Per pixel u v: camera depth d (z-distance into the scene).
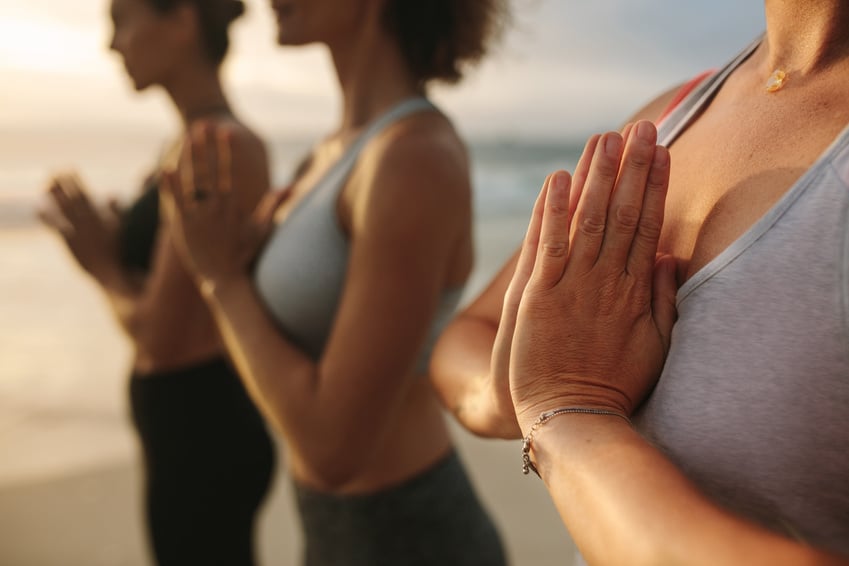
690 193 0.65
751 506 0.52
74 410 5.33
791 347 0.51
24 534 3.59
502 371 0.71
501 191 19.81
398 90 1.47
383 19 1.46
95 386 5.88
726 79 0.71
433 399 1.54
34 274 10.12
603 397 0.60
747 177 0.59
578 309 0.61
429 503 1.49
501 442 4.77
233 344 1.46
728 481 0.53
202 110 2.28
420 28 1.46
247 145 1.96
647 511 0.48
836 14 0.57
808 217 0.51
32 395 5.62
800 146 0.56
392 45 1.48
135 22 2.20
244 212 1.94
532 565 3.25
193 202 1.49
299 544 3.48
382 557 1.49
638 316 0.62
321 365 1.31
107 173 23.52
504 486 4.11
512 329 0.69
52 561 3.37
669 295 0.62
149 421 2.15
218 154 1.50
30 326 7.66
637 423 0.62
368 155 1.34
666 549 0.45
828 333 0.50
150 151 33.34
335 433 1.29
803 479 0.51
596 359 0.61
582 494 0.53
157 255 2.08
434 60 1.52
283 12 1.51
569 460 0.56
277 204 1.60
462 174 1.35
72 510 3.86
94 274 2.25
